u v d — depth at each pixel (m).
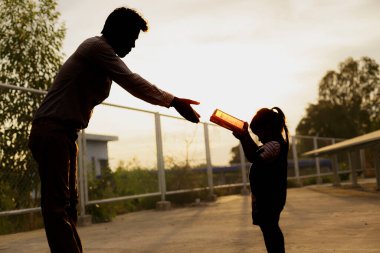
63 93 2.29
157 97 2.29
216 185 12.18
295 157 16.33
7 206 5.73
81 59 2.31
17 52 8.46
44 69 8.64
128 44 2.42
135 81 2.28
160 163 9.27
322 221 5.10
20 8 8.62
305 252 3.35
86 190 6.84
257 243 3.91
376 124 36.03
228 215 6.71
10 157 5.88
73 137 2.34
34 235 5.58
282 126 2.83
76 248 2.24
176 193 9.90
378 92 40.56
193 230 5.14
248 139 2.71
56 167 2.25
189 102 2.32
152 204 9.57
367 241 3.63
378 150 10.14
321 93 41.72
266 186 2.68
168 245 4.13
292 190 13.41
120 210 8.65
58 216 2.23
